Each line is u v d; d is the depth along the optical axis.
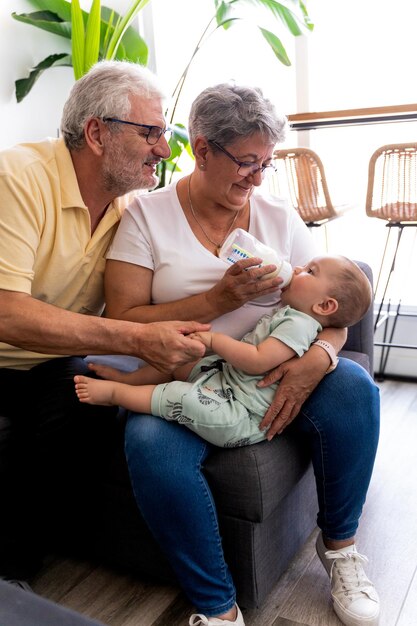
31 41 3.11
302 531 1.67
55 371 1.60
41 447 1.49
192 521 1.33
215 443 1.40
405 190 2.71
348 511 1.49
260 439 1.43
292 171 2.91
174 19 3.71
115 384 1.46
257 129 1.42
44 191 1.52
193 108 1.50
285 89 3.62
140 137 1.51
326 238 3.45
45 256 1.56
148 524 1.38
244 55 3.67
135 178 1.56
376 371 3.07
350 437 1.43
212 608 1.36
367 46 3.38
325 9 3.39
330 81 3.49
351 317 1.49
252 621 1.46
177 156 2.98
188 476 1.34
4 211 1.46
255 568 1.43
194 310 1.50
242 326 1.57
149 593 1.57
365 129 3.56
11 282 1.44
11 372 1.70
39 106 3.23
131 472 1.38
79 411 1.50
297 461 1.50
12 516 1.57
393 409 2.64
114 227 1.66
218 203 1.55
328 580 1.60
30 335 1.44
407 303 3.23
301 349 1.43
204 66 3.73
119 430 1.56
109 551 1.61
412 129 3.46
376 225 3.64
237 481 1.37
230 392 1.43
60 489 1.55
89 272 1.64
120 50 3.04
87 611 1.51
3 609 0.66
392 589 1.55
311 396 1.48
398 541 1.74
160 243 1.55
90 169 1.56
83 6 3.29
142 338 1.43
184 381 1.54
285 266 1.49
